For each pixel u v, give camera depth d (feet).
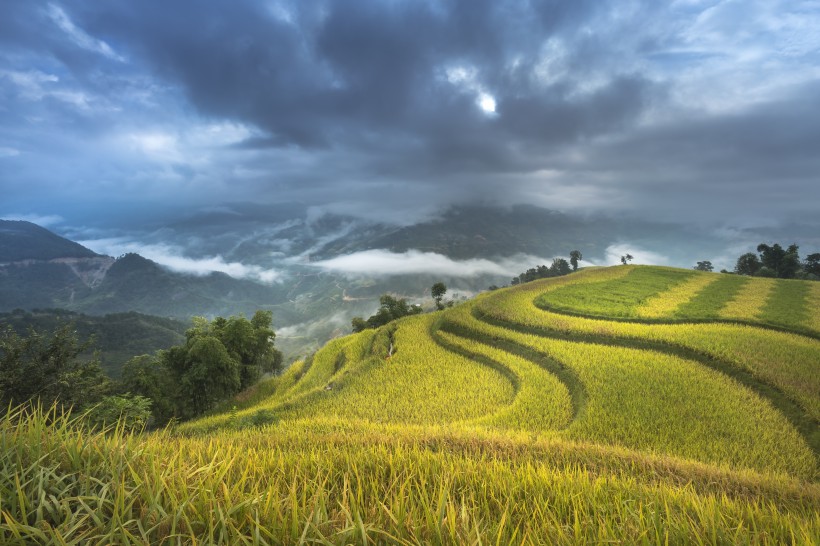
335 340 211.82
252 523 8.18
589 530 10.93
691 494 16.63
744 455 67.77
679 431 75.41
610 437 74.84
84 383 97.50
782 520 12.71
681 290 208.03
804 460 66.85
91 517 8.23
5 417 10.39
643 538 8.86
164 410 144.05
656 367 106.83
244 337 173.27
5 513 7.00
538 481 17.25
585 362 112.47
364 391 113.80
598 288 212.64
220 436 37.58
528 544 9.51
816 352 111.04
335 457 18.72
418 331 176.55
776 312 158.81
